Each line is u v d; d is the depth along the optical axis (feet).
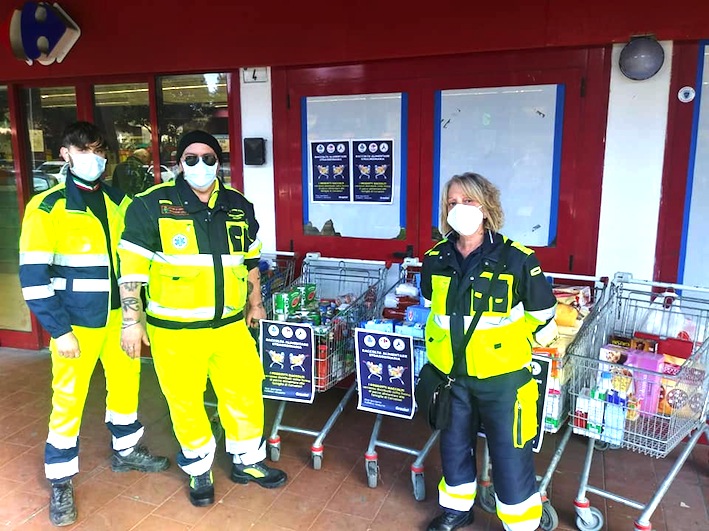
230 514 10.34
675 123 11.80
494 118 13.00
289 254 14.87
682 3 11.11
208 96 15.52
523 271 8.42
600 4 11.57
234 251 10.11
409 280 13.25
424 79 13.37
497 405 8.66
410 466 11.77
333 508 10.48
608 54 11.98
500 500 8.91
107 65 15.80
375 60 13.66
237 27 14.40
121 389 11.12
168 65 15.24
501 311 8.48
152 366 16.89
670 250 12.24
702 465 11.67
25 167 17.51
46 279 9.48
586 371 9.41
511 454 8.70
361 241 14.60
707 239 12.00
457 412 9.14
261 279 13.93
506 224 13.33
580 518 9.63
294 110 14.65
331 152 14.52
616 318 11.67
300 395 11.35
